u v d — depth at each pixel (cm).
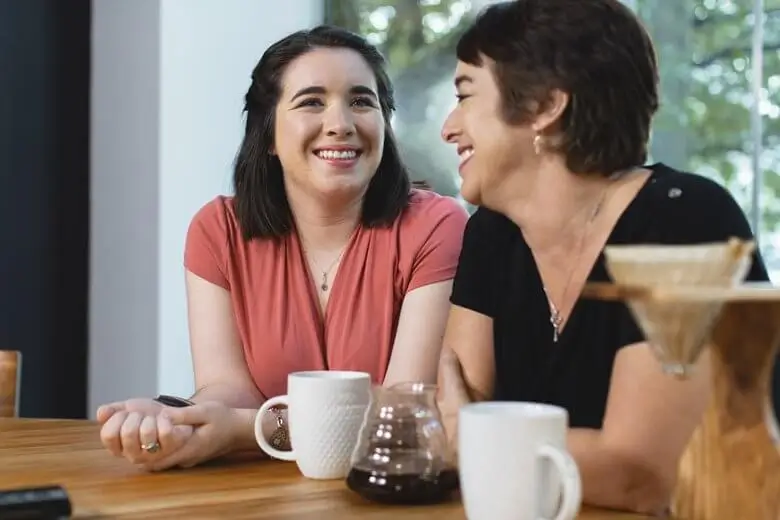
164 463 118
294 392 115
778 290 76
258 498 105
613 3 115
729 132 234
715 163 236
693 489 91
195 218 181
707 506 90
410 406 104
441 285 170
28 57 281
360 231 175
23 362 283
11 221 279
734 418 89
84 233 295
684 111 239
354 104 171
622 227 115
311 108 168
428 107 289
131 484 112
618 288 77
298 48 171
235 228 177
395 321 173
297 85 169
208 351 172
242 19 290
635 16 116
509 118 114
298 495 107
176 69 274
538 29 112
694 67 237
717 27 234
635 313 81
